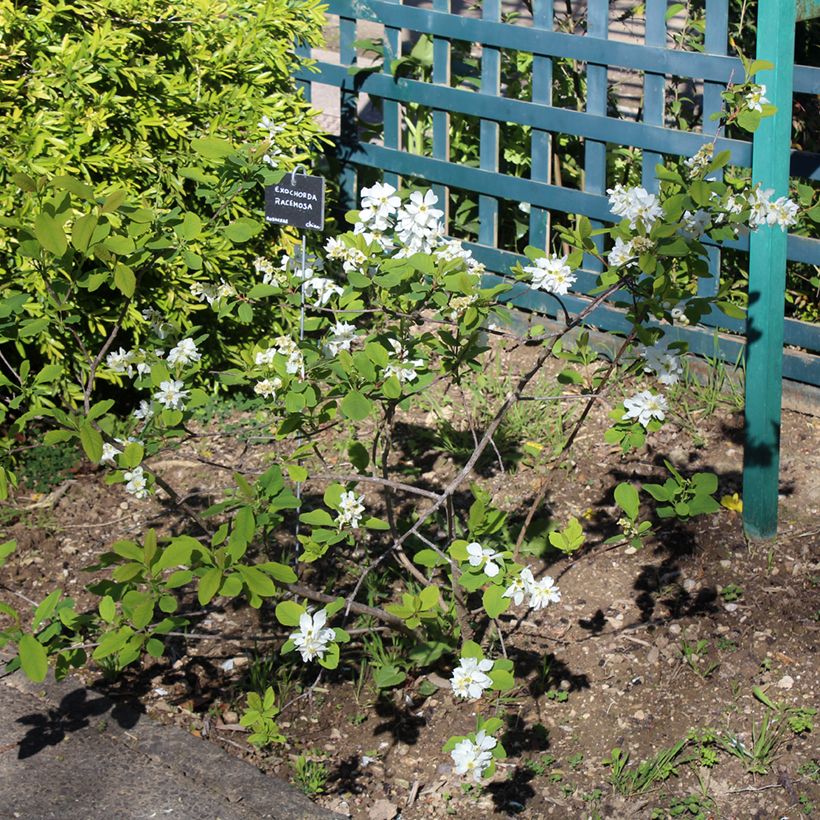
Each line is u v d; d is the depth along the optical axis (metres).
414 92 5.66
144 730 3.41
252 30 5.22
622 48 4.89
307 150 5.29
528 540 4.23
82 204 4.41
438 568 3.78
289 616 2.96
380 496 4.52
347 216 3.45
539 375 5.23
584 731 3.42
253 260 5.14
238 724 3.51
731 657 3.61
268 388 3.35
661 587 3.95
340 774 3.34
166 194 4.87
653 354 3.45
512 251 6.00
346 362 3.11
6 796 3.15
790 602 3.80
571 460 4.64
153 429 3.47
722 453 4.60
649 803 3.15
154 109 4.82
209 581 2.73
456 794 3.25
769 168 3.75
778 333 3.84
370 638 3.80
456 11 9.12
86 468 4.83
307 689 3.63
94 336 4.79
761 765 3.22
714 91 4.73
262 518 2.98
